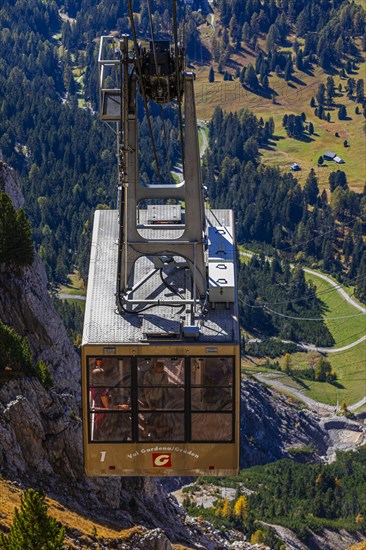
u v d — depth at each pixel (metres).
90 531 91.94
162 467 35.97
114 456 35.72
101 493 103.81
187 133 35.84
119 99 35.38
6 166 146.00
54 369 128.25
